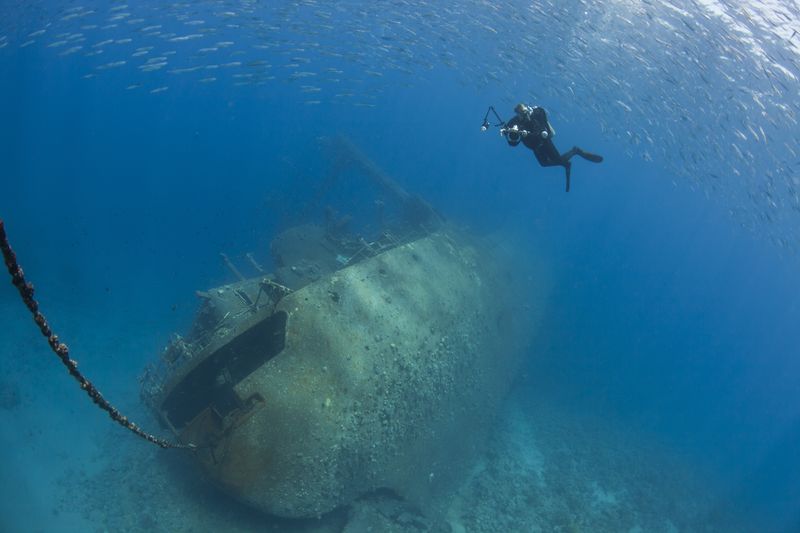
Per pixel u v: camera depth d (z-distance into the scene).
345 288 10.49
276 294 9.96
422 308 11.82
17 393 14.33
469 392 13.16
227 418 8.77
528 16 26.41
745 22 19.31
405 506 10.61
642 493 17.98
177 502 10.02
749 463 25.28
